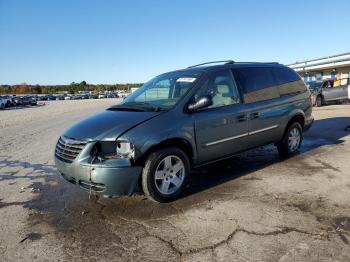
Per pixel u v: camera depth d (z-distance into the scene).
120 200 4.66
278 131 6.19
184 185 4.63
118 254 3.26
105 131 4.20
